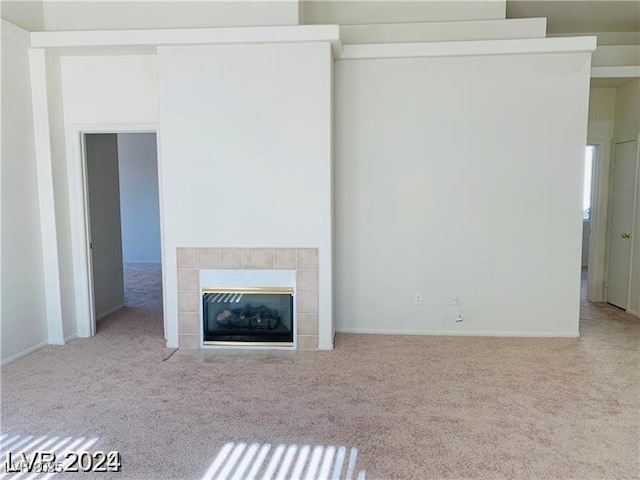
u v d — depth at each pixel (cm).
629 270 527
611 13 497
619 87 541
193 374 359
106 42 392
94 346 426
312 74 391
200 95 399
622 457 245
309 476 231
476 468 237
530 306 444
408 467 238
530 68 422
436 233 445
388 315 457
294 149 399
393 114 438
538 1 469
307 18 474
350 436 267
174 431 274
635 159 513
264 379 348
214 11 411
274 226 407
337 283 459
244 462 243
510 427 276
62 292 432
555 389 327
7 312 381
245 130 400
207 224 411
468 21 450
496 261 443
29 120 406
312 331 412
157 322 506
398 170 443
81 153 440
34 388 334
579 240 433
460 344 423
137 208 932
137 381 346
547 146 428
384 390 328
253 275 413
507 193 436
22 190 398
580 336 444
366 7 470
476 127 432
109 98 431
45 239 422
